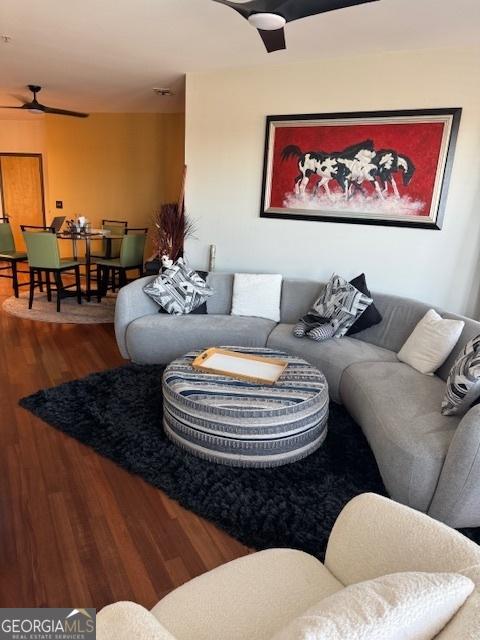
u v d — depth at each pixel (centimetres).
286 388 235
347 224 361
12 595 152
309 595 108
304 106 358
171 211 428
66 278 710
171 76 410
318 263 379
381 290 360
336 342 313
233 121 387
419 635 67
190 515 193
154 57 353
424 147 322
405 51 315
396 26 272
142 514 193
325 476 219
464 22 262
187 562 169
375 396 235
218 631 97
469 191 317
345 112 343
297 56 338
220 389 232
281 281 376
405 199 336
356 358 287
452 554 92
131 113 632
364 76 332
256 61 355
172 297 366
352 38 295
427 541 98
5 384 317
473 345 207
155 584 159
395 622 65
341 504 199
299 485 211
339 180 355
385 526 106
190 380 242
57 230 585
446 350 255
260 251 402
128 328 347
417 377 256
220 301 389
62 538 178
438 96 313
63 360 367
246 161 390
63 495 203
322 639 59
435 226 330
